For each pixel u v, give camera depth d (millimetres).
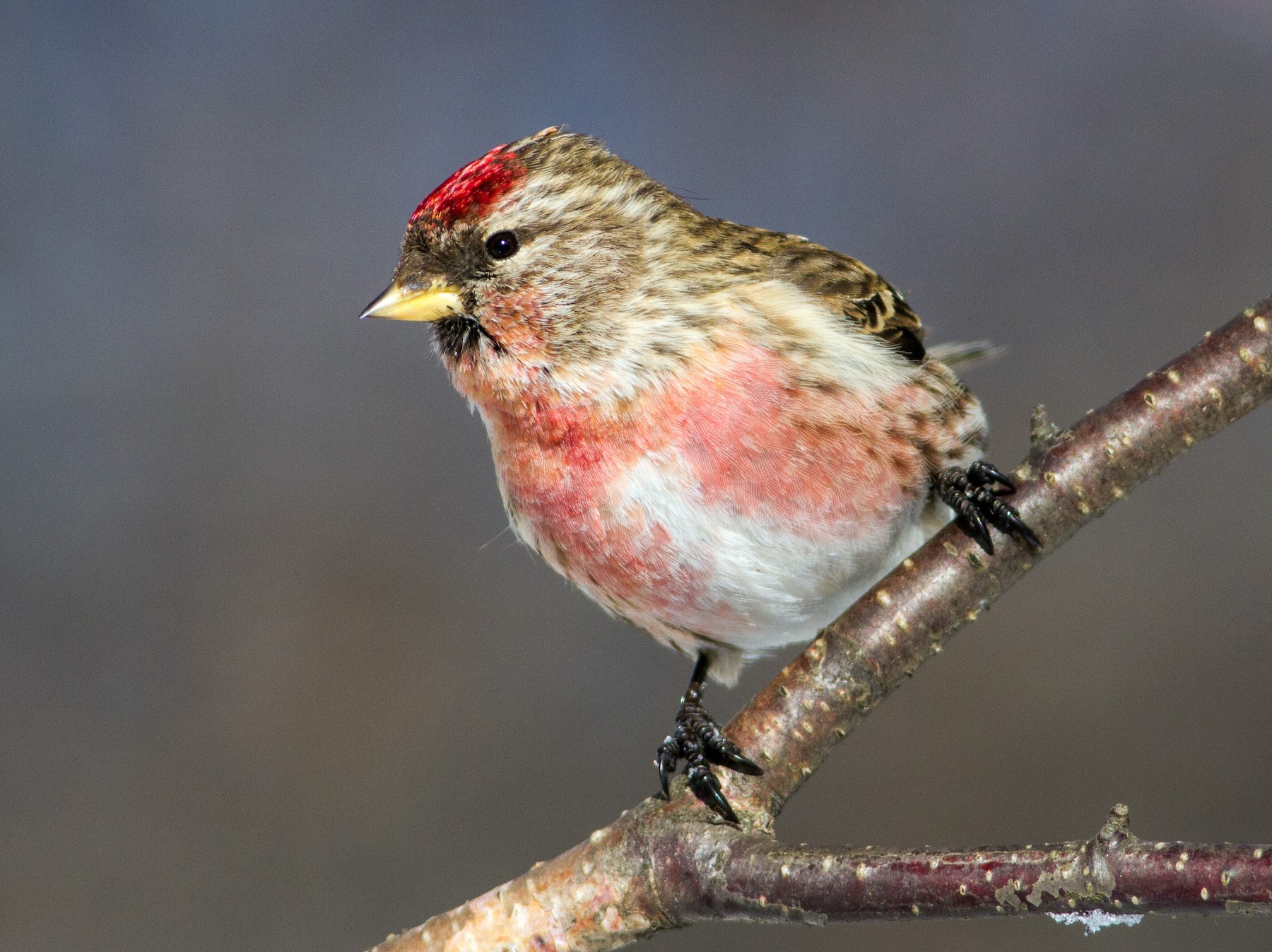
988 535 2016
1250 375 2012
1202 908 1979
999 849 1988
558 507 2035
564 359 2033
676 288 2033
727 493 2029
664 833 2008
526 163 2039
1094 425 2016
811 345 2031
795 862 1998
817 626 2043
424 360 2379
